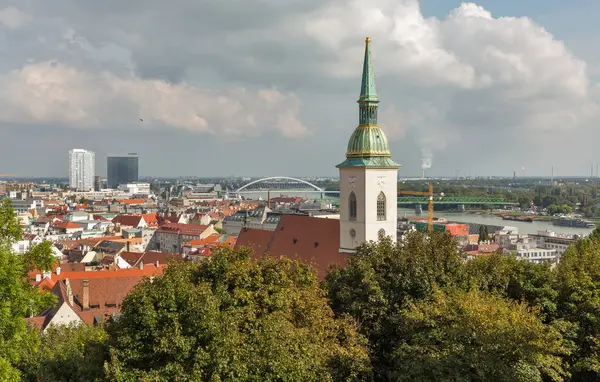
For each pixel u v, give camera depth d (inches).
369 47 4379.9
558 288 2837.1
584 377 2748.5
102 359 2416.3
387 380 2591.0
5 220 2568.9
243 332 2391.7
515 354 2191.2
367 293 2719.0
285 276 2699.3
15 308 2314.2
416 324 2452.0
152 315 2241.6
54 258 2645.2
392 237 4453.7
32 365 3356.3
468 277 2847.0
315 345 2415.1
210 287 2511.1
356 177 4404.5
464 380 2106.3
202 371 2193.7
